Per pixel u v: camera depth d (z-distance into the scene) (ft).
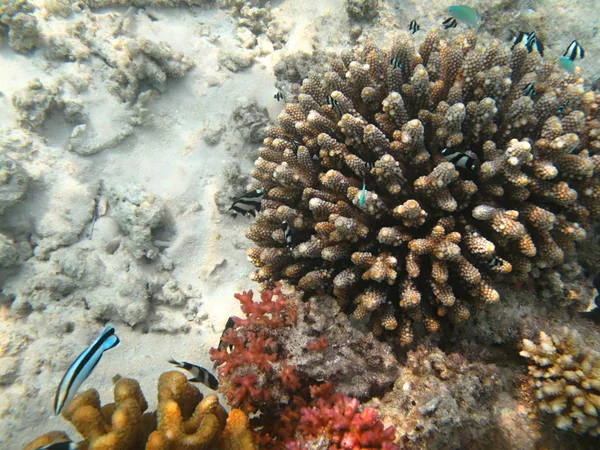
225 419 1.20
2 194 1.70
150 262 1.81
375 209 1.31
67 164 1.90
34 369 1.53
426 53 1.63
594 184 1.34
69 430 1.41
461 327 1.37
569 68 1.63
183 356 1.62
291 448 1.12
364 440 1.11
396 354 1.37
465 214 1.34
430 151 1.40
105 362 1.58
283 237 1.47
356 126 1.38
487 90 1.38
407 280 1.30
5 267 1.69
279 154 1.63
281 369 1.25
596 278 1.50
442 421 1.13
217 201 1.91
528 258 1.31
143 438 1.10
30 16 1.93
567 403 1.19
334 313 1.38
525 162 1.26
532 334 1.32
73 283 1.70
